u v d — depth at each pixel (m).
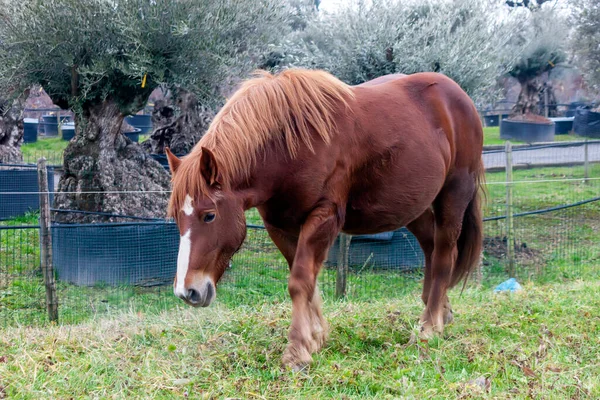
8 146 12.12
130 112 8.59
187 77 8.12
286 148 3.85
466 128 4.85
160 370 3.78
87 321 5.62
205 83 8.41
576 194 12.62
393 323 4.94
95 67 7.55
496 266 8.12
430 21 9.04
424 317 4.79
